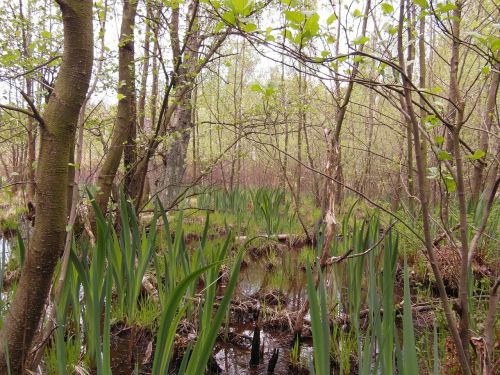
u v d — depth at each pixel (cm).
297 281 564
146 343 356
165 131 504
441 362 275
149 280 462
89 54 175
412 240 456
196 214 866
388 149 872
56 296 226
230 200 828
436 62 616
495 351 249
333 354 337
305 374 328
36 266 182
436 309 326
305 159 1109
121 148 452
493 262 426
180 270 388
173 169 638
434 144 190
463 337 194
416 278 485
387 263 198
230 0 152
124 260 342
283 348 367
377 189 963
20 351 189
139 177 511
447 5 167
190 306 356
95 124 427
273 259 636
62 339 190
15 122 437
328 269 503
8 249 568
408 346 169
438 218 454
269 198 712
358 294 335
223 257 245
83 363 298
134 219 334
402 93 174
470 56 581
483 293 373
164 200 648
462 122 181
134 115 508
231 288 182
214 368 327
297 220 824
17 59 352
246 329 404
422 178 181
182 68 491
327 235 338
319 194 984
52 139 176
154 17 452
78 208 358
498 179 188
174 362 320
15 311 187
